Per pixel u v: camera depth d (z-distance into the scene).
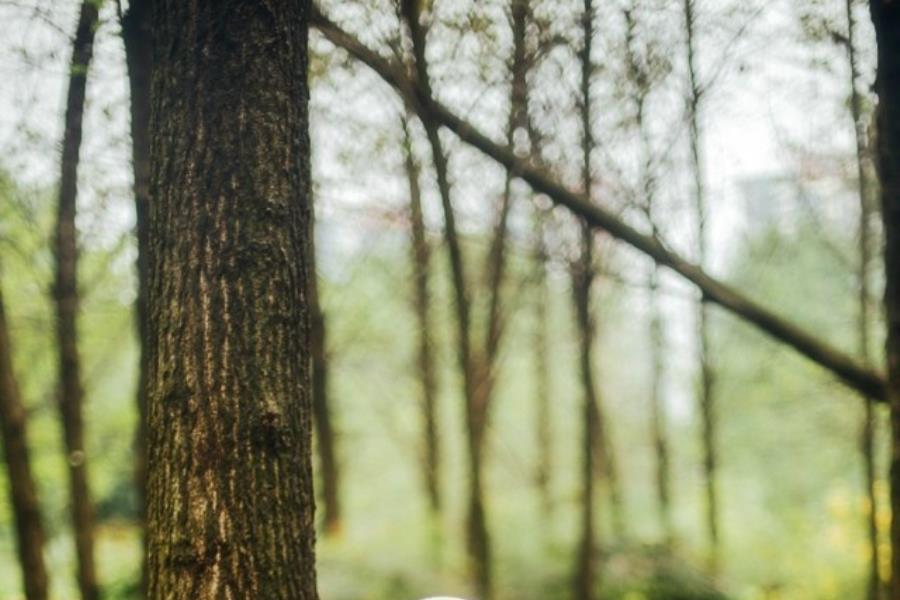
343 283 11.42
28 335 9.55
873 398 5.57
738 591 10.69
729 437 15.22
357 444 17.08
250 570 3.01
